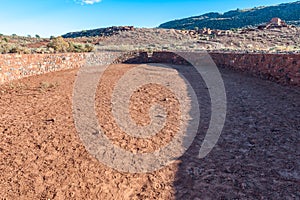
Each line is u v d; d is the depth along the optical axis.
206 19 129.38
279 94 9.21
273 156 4.54
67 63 19.36
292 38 38.56
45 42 41.22
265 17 110.62
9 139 5.55
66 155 4.84
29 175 4.14
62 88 11.38
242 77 14.01
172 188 3.75
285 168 4.10
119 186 3.84
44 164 4.49
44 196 3.60
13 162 4.54
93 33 80.88
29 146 5.21
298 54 9.86
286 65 10.69
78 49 26.59
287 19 101.88
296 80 9.94
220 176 3.99
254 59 14.12
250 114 7.09
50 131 6.05
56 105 8.43
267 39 39.62
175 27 127.75
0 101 8.85
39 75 15.16
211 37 47.88
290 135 5.41
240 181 3.81
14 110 7.77
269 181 3.77
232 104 8.27
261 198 3.39
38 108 8.04
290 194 3.44
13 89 10.90
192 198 3.48
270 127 5.98
